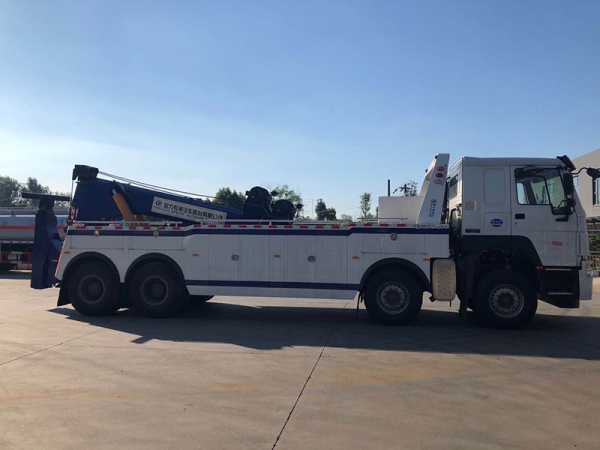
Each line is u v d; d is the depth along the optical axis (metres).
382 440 4.36
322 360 7.03
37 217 12.02
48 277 11.98
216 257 10.28
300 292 9.95
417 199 10.41
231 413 4.97
